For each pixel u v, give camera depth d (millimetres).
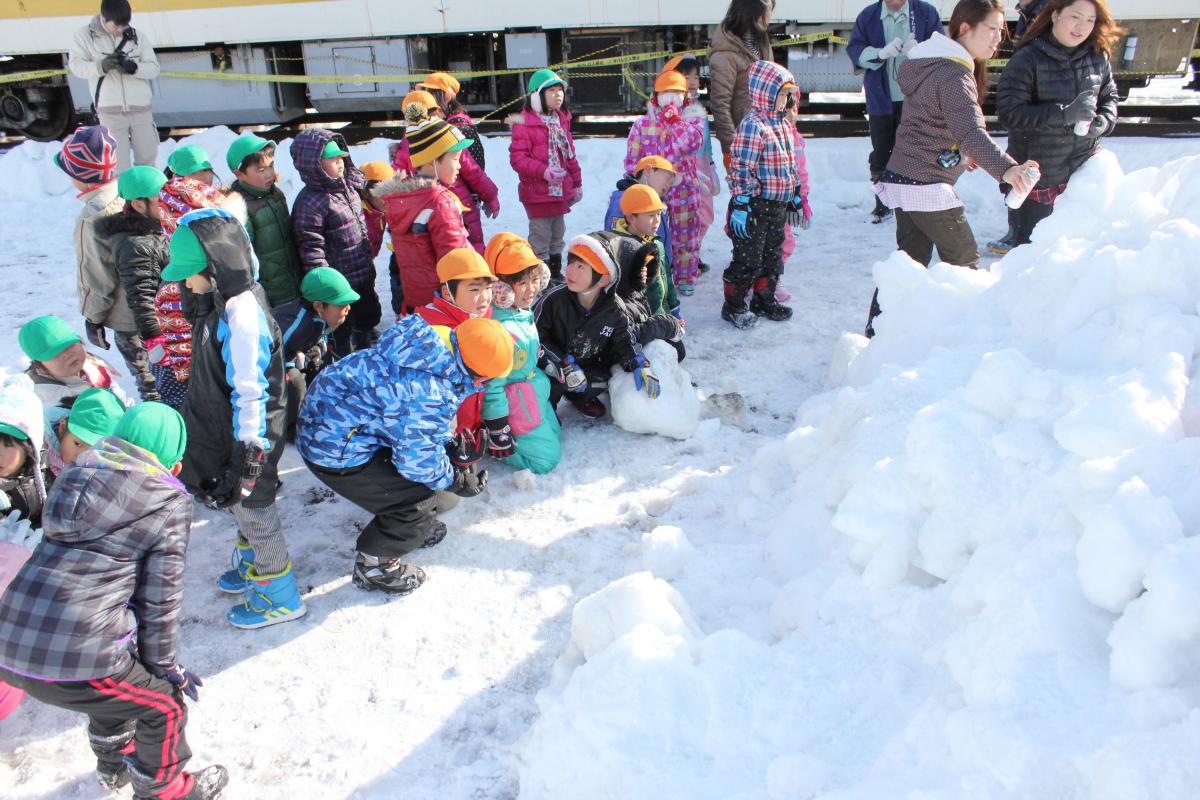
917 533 2666
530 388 4051
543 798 2406
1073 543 2242
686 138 5922
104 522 2203
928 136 4477
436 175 4762
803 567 3129
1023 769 1844
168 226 4035
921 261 4918
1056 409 2674
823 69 9789
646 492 3936
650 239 4668
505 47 10086
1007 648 2100
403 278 4871
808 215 5691
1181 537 2037
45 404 3350
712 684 2463
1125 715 1841
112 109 8797
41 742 2746
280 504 3994
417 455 3078
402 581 3342
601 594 2826
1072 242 3570
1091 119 5449
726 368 5164
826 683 2443
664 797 2227
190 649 3100
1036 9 6859
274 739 2729
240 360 2734
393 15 10047
